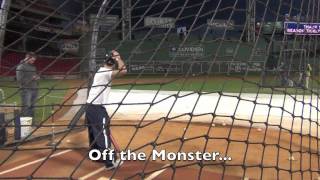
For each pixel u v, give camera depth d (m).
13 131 9.62
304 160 8.19
